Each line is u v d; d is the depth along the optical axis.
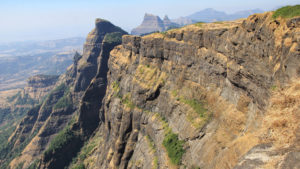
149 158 69.12
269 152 21.12
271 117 27.81
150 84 85.44
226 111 52.19
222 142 48.06
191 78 69.50
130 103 91.69
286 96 27.83
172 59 80.00
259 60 43.19
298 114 24.19
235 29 51.56
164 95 78.25
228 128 49.34
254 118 40.38
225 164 38.16
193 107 63.66
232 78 50.88
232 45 51.56
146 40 93.06
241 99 48.03
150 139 76.69
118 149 89.12
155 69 88.69
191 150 56.03
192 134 57.94
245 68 46.84
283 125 24.86
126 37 115.19
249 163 20.81
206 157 49.44
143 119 83.31
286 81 31.50
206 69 62.97
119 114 95.00
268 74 39.25
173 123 68.88
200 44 65.94
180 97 70.69
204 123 57.09
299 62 30.17
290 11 36.31
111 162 94.06
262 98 39.75
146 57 94.69
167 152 61.69
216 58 58.53
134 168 74.75
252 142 32.34
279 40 36.94
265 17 42.97
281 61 34.94
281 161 19.16
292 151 19.67
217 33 58.12
